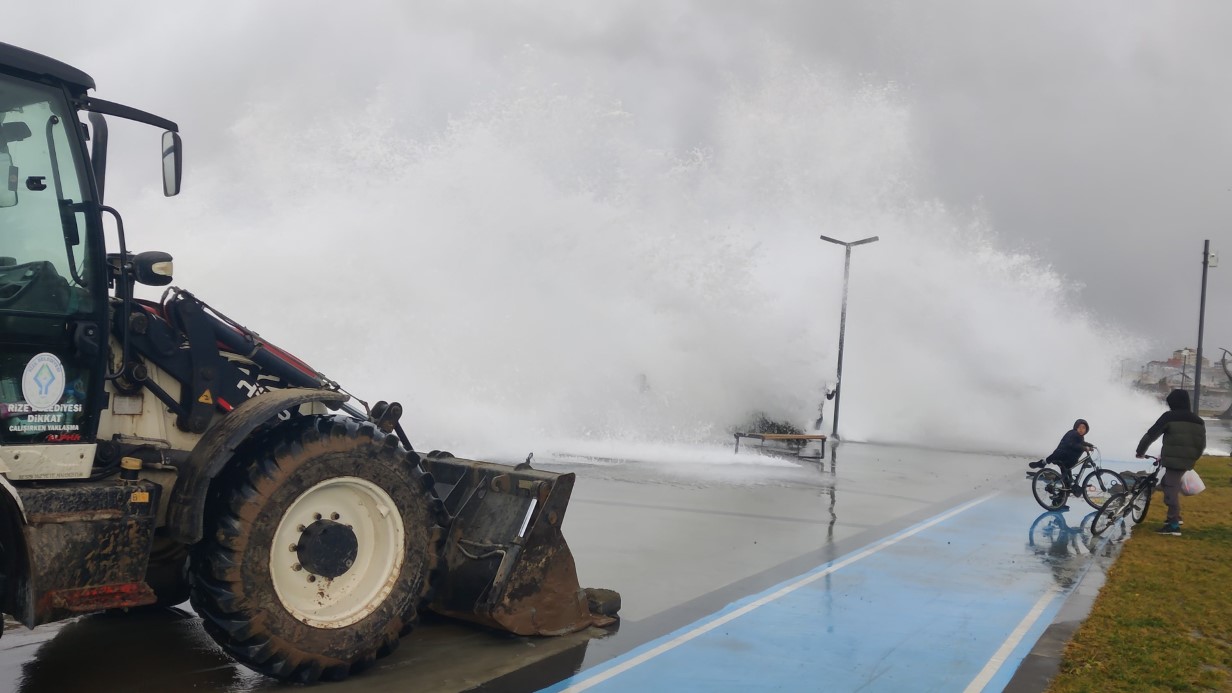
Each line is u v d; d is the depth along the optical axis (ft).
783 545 33.63
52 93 15.65
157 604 21.57
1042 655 20.94
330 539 17.31
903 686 18.56
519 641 20.53
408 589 18.34
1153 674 19.53
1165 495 40.70
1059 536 38.75
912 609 24.86
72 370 15.83
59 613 14.80
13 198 15.16
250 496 16.21
